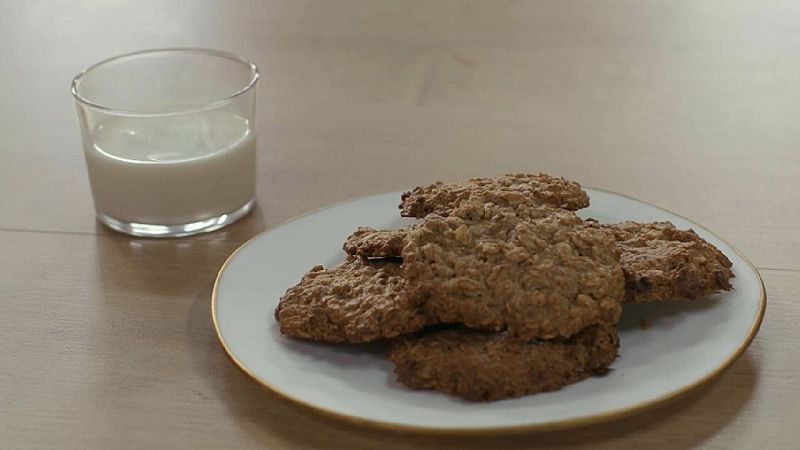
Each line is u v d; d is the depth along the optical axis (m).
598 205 0.63
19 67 0.87
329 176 0.72
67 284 0.62
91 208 0.69
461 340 0.53
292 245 0.61
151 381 0.56
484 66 0.85
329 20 0.93
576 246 0.54
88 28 0.93
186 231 0.67
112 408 0.54
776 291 0.60
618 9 0.94
